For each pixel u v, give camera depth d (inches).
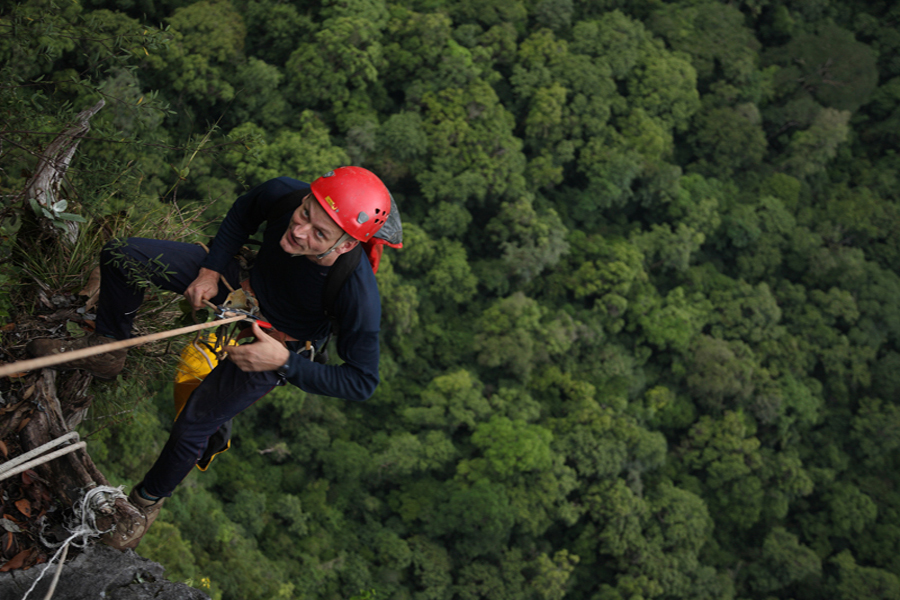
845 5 2768.2
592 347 1915.6
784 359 2100.1
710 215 2181.3
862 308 2283.5
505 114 2009.1
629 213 2268.7
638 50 2233.0
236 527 1310.3
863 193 2479.1
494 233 1972.2
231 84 1615.4
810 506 2044.8
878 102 2642.7
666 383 2020.2
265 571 1272.1
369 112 1814.7
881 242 2468.0
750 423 1991.9
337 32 1721.2
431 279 1863.9
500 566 1589.6
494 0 2064.5
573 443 1713.8
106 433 909.2
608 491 1681.8
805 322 2199.8
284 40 1763.0
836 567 1930.4
